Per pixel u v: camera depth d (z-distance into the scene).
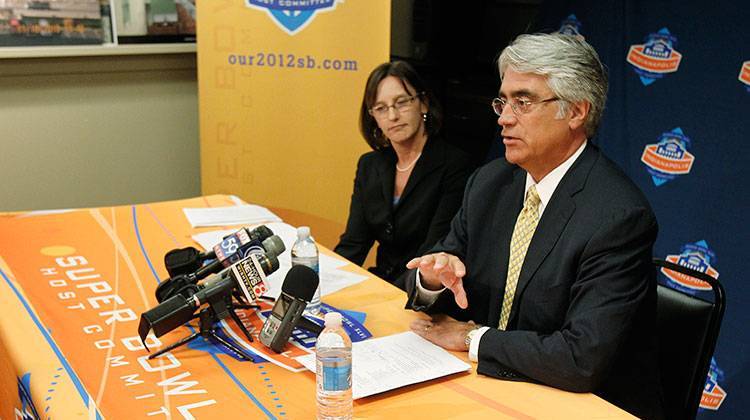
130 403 1.45
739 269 2.92
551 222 1.72
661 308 1.87
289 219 3.86
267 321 1.73
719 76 3.01
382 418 1.40
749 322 2.88
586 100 1.64
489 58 4.41
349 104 3.54
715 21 3.02
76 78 3.95
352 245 2.75
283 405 1.46
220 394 1.50
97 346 1.71
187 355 1.67
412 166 2.65
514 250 1.82
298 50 3.60
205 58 3.83
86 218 2.66
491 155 3.95
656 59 3.20
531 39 1.66
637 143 3.25
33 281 2.08
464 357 1.65
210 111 3.90
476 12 4.37
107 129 4.12
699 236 3.04
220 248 1.92
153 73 4.19
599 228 1.61
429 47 4.39
